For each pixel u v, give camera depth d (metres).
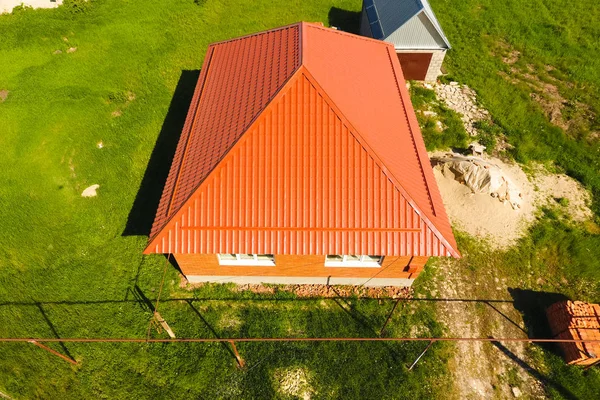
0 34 24.88
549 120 21.41
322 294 15.12
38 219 16.83
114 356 13.42
